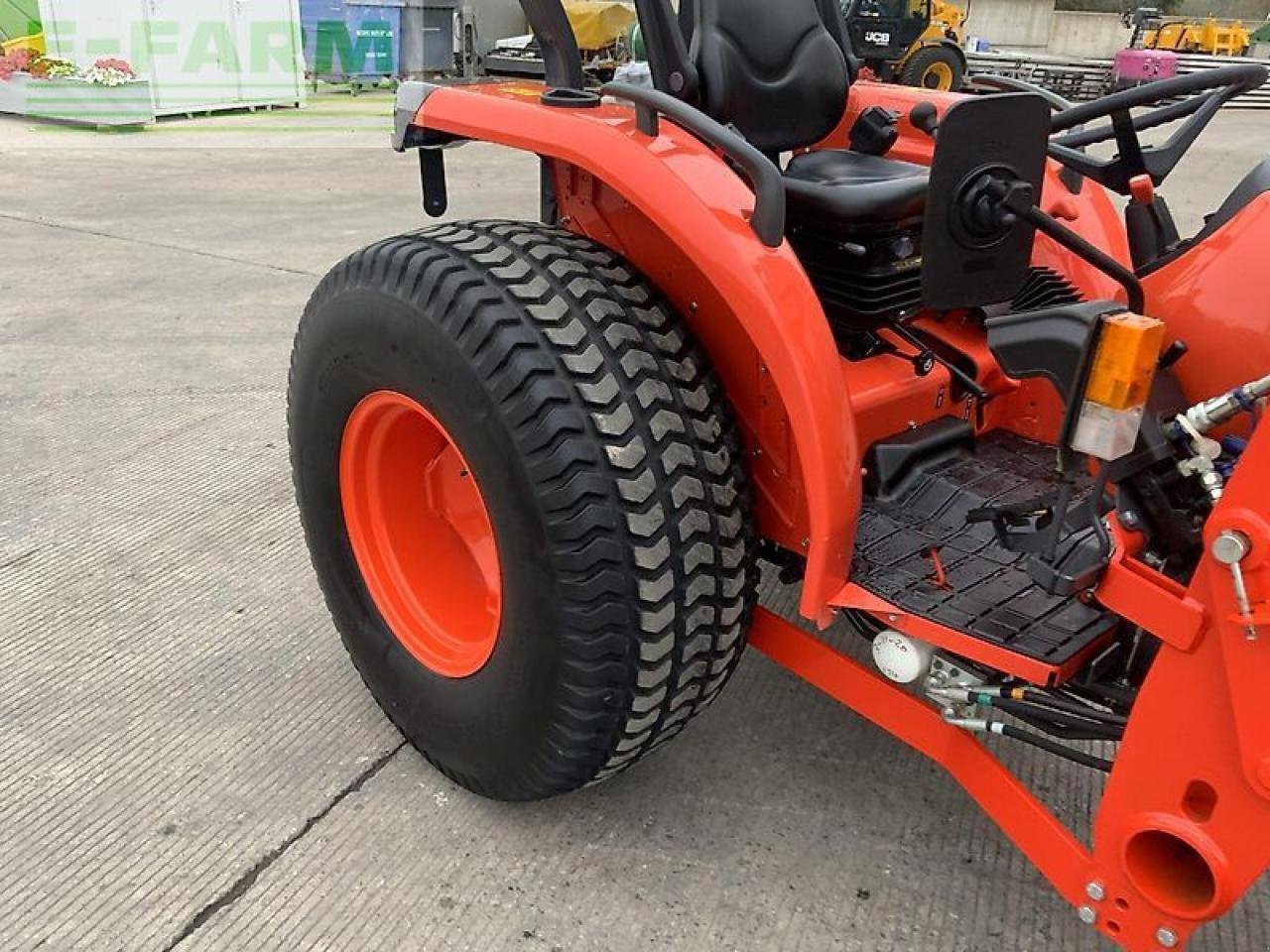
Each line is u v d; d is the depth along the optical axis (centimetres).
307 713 252
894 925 198
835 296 234
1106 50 3262
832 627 279
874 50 1348
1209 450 146
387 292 196
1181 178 902
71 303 551
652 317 189
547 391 176
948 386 236
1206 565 136
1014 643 170
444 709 216
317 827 218
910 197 222
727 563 189
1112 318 136
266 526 333
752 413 195
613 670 185
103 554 315
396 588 231
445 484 232
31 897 200
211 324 521
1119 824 155
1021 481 224
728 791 229
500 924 197
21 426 402
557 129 196
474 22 1503
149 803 223
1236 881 144
